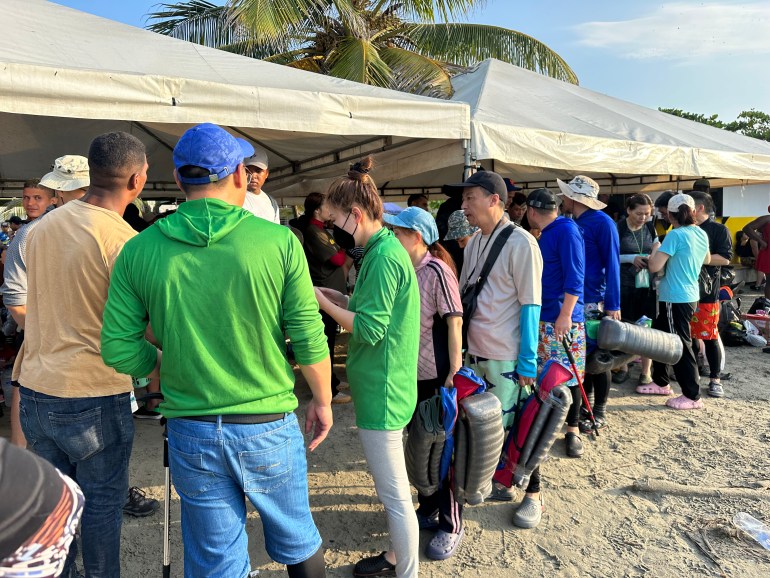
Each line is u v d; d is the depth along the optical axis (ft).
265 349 5.36
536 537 9.49
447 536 8.98
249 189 10.85
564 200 13.62
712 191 41.78
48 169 26.48
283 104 11.93
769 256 27.71
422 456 8.30
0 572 3.05
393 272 6.95
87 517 6.75
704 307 15.80
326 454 12.65
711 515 10.03
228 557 5.47
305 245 15.42
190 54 13.55
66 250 6.35
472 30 40.75
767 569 8.57
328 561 8.87
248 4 27.96
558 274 11.15
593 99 22.34
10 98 9.57
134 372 5.55
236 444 5.30
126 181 6.65
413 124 13.61
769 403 15.57
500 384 9.33
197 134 5.35
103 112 10.36
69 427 6.48
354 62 30.12
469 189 9.43
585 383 14.28
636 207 16.39
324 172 24.76
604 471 11.69
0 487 2.99
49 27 12.62
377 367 7.22
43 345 6.53
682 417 14.60
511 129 14.93
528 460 9.21
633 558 8.90
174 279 5.12
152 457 12.50
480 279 9.43
